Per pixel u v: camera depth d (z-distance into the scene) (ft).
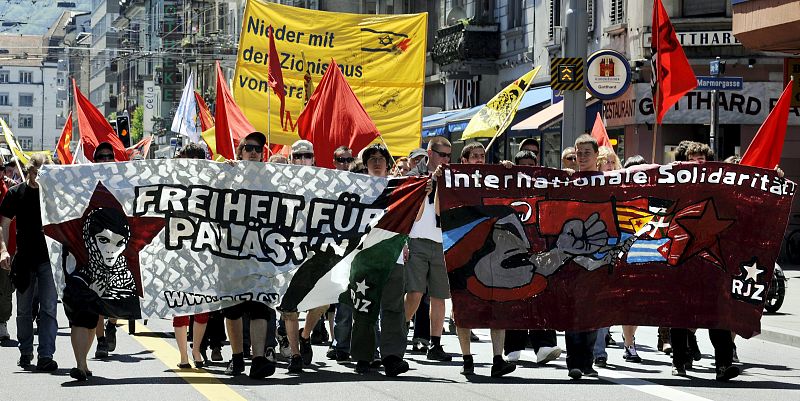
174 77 328.70
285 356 44.04
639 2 97.60
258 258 38.68
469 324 38.37
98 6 492.13
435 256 43.86
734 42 94.94
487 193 38.55
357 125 53.78
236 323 38.78
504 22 129.18
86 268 37.63
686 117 96.37
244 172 38.78
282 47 67.00
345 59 67.10
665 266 38.68
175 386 35.96
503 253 38.47
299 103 66.95
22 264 39.93
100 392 34.76
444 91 146.10
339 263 38.93
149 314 38.09
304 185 38.93
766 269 38.70
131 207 38.14
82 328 37.24
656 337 52.95
